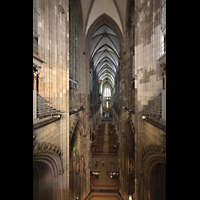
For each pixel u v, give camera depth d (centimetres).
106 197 1691
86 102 1916
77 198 1416
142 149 862
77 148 1432
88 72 2034
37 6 680
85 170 1755
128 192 1573
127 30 1794
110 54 3662
